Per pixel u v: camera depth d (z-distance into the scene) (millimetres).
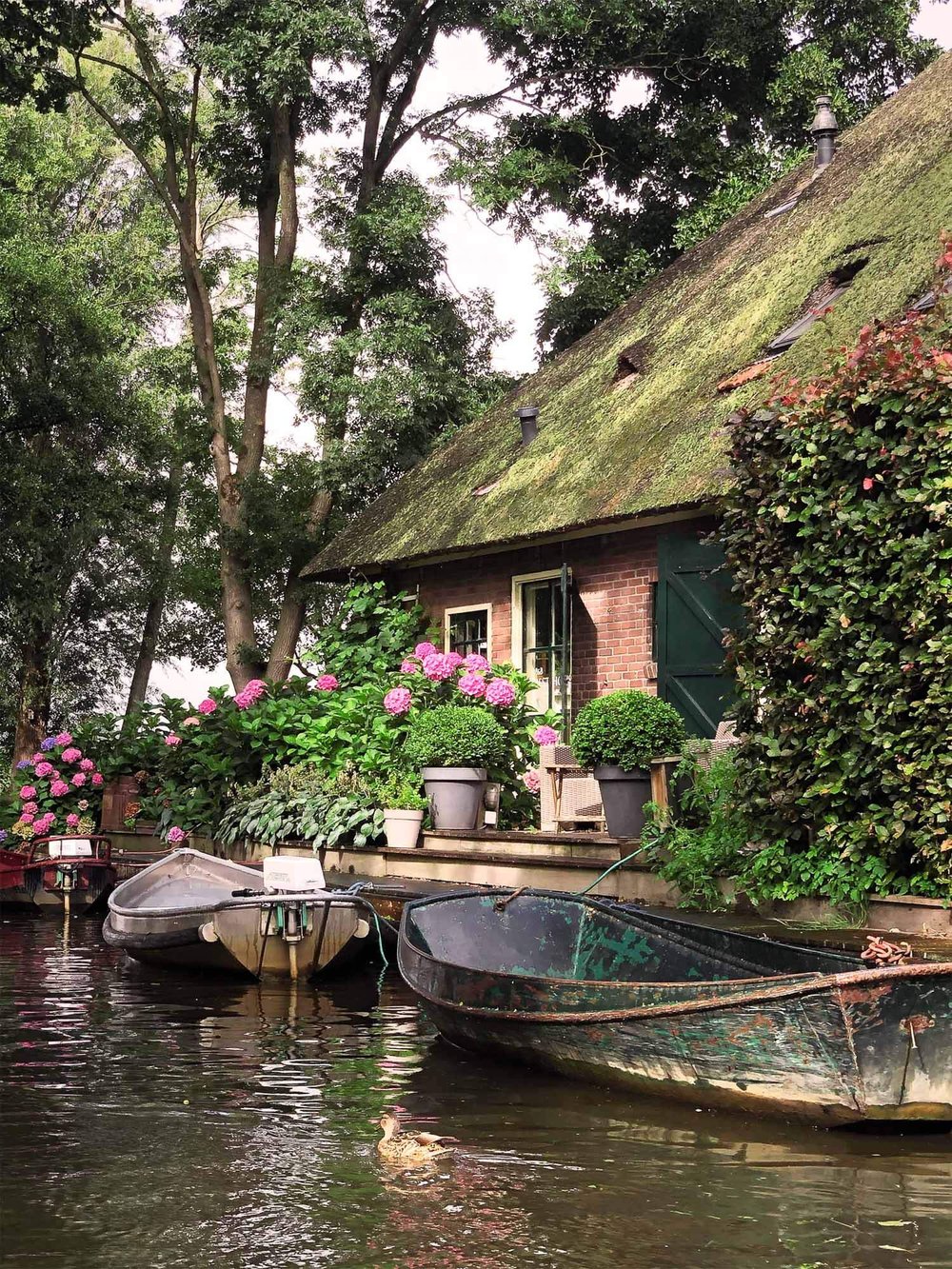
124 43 32406
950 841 7207
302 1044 7473
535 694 15453
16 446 26422
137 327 32156
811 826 8258
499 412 19703
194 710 16609
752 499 8609
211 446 24203
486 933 8133
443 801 11859
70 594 27625
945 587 7242
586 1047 6133
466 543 15523
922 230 12859
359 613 18031
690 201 26031
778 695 8438
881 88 26656
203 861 12711
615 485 13789
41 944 12766
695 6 24547
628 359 16672
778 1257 3941
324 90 24297
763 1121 5566
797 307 14172
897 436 7727
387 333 22125
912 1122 5402
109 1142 5262
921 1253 3967
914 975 5168
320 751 14164
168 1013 8656
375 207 23250
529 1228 4199
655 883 9352
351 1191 4594
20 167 29203
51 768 17812
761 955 6684
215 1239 4117
